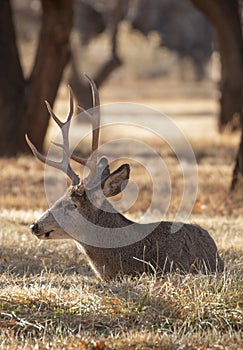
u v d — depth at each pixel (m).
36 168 23.31
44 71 26.77
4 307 10.09
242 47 31.80
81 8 47.59
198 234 12.16
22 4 53.03
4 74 26.81
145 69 87.88
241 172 18.62
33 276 12.07
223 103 33.91
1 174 22.12
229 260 12.69
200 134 33.75
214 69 66.94
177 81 87.75
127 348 9.05
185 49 61.56
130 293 10.34
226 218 16.42
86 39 49.50
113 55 45.66
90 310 10.02
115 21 45.28
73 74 44.88
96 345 9.02
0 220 15.78
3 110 26.81
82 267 12.95
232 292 10.33
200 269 11.88
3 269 12.55
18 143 27.06
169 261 11.58
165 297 10.23
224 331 9.79
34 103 26.98
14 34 27.08
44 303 10.21
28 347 9.05
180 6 56.41
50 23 26.25
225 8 30.39
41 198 18.89
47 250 13.68
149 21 54.47
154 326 9.77
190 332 9.55
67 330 9.65
